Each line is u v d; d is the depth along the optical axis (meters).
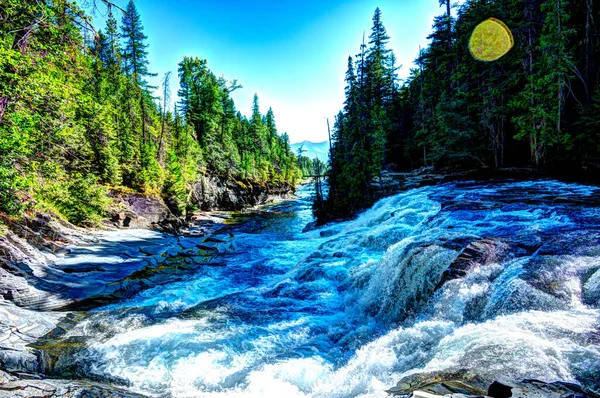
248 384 6.06
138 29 49.03
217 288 13.54
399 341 6.07
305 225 36.12
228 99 70.75
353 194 28.67
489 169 23.83
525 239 8.26
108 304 11.80
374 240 14.84
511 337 4.41
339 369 6.14
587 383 3.23
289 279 12.66
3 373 5.55
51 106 10.12
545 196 13.82
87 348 7.91
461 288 6.93
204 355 7.41
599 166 17.12
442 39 39.09
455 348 4.68
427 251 8.73
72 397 4.98
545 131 19.84
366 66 43.81
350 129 32.56
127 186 32.41
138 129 41.72
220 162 59.81
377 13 49.34
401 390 3.65
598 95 17.47
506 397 2.94
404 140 43.84
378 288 9.89
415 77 49.81
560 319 4.80
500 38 25.06
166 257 19.41
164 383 6.39
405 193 22.77
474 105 27.97
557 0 18.88
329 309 10.00
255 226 36.53
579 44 22.31
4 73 8.21
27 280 12.07
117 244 21.03
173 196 36.69
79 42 9.72
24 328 8.62
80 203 23.02
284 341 8.00
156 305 11.33
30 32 8.80
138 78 49.25
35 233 16.14
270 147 88.69
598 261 6.27
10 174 9.72
